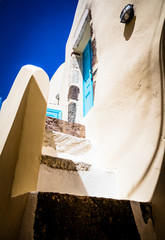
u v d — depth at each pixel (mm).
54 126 2170
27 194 793
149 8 1542
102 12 2750
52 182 1184
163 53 1276
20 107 996
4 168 856
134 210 993
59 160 1298
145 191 1130
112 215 914
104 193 1352
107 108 1896
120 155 1483
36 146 1014
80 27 3811
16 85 1376
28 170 908
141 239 914
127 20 1825
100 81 2277
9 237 653
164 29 1329
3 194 781
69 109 3645
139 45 1562
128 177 1318
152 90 1300
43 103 1147
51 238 697
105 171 1449
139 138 1310
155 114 1218
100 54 2506
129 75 1609
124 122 1540
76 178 1310
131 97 1520
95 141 2020
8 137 946
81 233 774
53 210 770
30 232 683
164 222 958
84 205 866
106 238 825
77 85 3934
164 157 1068
